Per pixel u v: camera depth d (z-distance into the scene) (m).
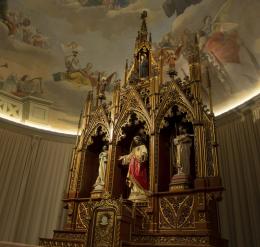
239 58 9.64
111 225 6.03
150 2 12.22
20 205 10.79
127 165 8.77
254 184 8.08
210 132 7.22
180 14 11.56
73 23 12.84
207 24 10.73
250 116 8.83
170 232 6.46
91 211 6.41
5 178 10.77
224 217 8.55
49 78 12.97
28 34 12.39
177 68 11.70
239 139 8.98
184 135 7.61
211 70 10.63
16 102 12.09
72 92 13.28
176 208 6.71
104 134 9.38
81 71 13.38
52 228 10.94
